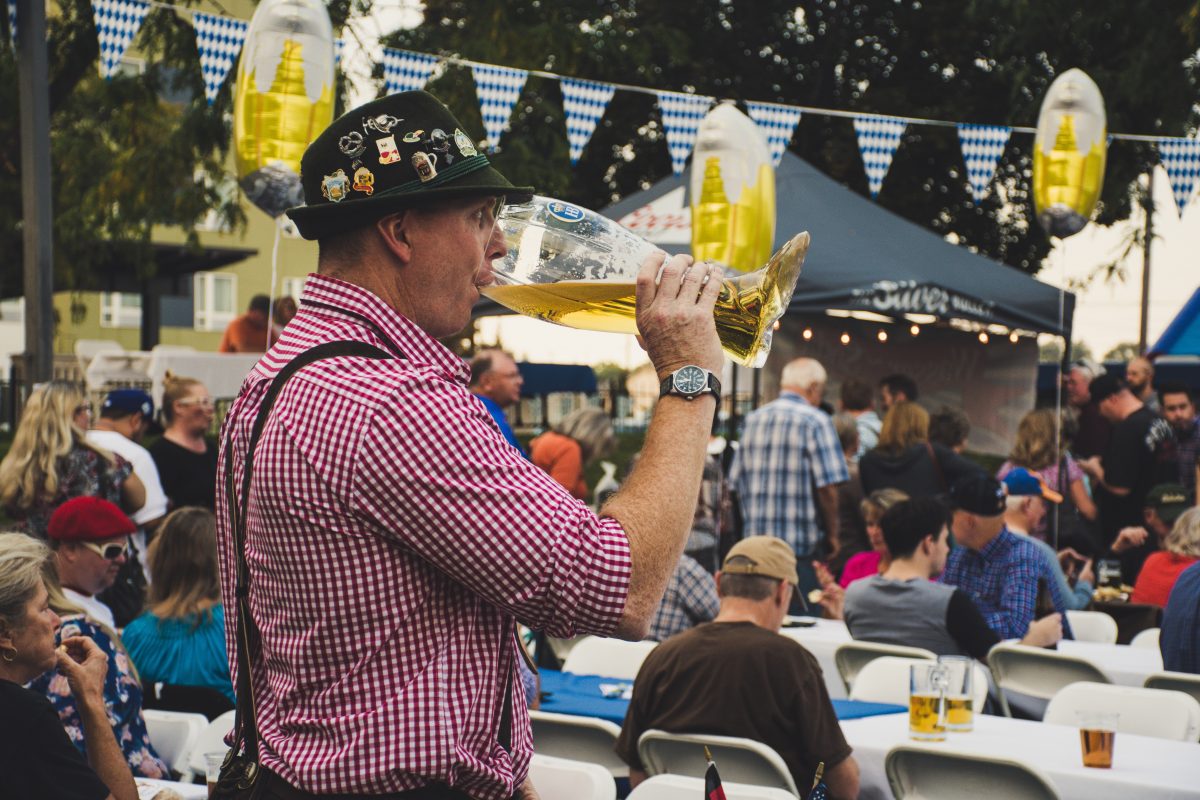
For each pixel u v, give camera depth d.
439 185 1.48
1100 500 8.91
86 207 13.34
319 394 1.42
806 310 8.20
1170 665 4.90
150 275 14.86
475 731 1.42
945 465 7.95
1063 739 4.02
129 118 12.93
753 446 7.69
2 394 19.39
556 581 1.37
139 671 4.30
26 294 6.23
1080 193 7.20
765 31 19.05
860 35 18.88
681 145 6.80
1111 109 14.23
